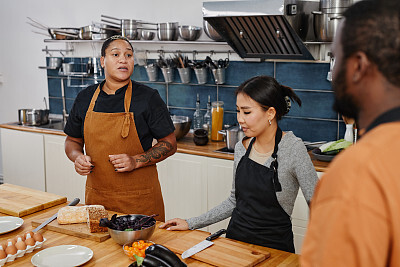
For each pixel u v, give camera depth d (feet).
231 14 10.37
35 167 14.26
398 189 2.31
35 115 14.60
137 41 13.07
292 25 10.01
